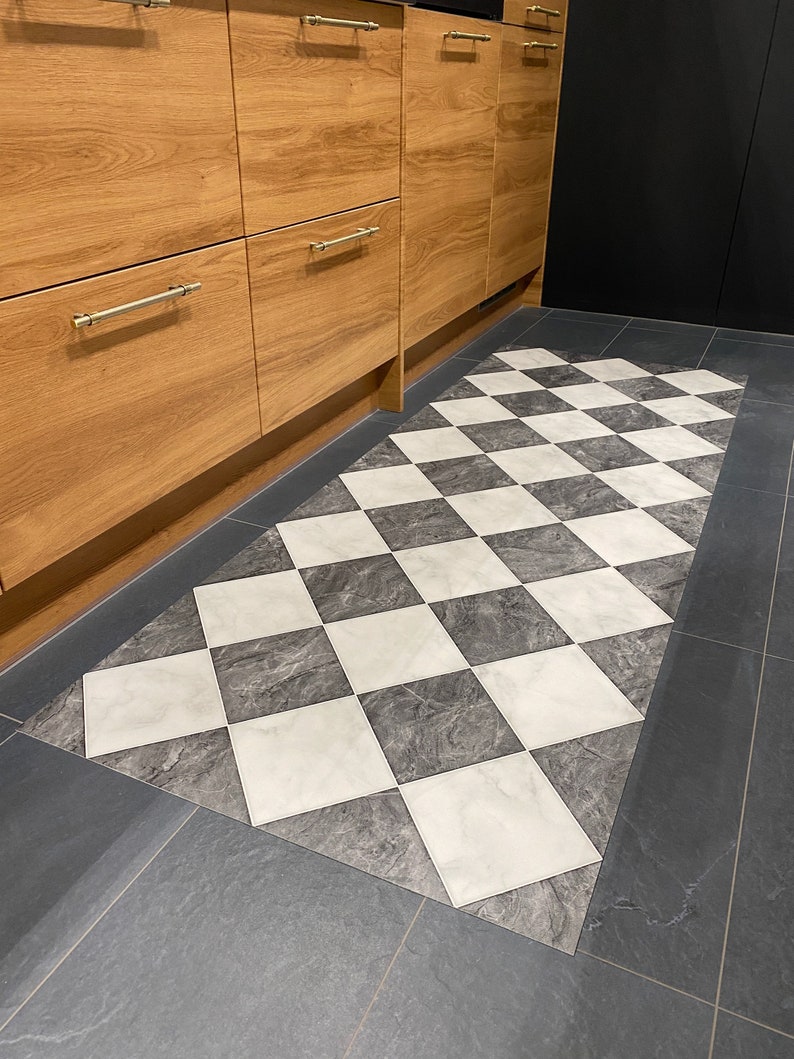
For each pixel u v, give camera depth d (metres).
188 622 1.53
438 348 2.88
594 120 3.23
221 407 1.65
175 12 1.28
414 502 1.97
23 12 1.04
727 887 1.04
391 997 0.90
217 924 0.98
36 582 1.42
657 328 3.35
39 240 1.15
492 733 1.27
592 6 3.05
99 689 1.35
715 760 1.23
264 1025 0.88
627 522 1.89
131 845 1.08
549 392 2.66
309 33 1.62
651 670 1.42
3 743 1.24
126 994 0.90
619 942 0.97
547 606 1.59
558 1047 0.86
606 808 1.15
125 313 1.33
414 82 2.09
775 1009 0.90
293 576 1.67
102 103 1.19
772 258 3.18
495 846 1.09
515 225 3.11
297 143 1.67
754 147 3.05
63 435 1.28
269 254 1.67
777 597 1.62
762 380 2.77
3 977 0.92
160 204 1.35
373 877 1.04
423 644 1.48
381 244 2.12
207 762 1.21
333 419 2.28
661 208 3.28
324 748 1.24
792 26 2.84
